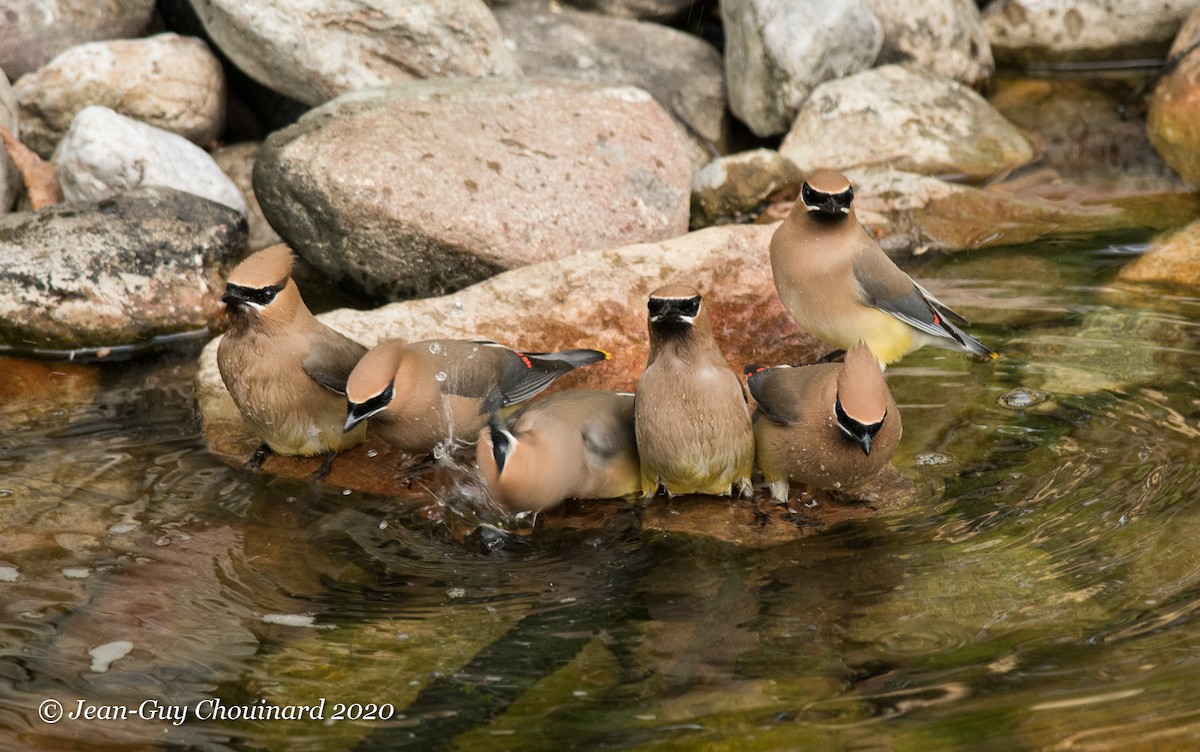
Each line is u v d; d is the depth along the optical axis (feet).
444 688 24.77
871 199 46.85
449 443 33.50
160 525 31.01
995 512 30.32
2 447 34.68
